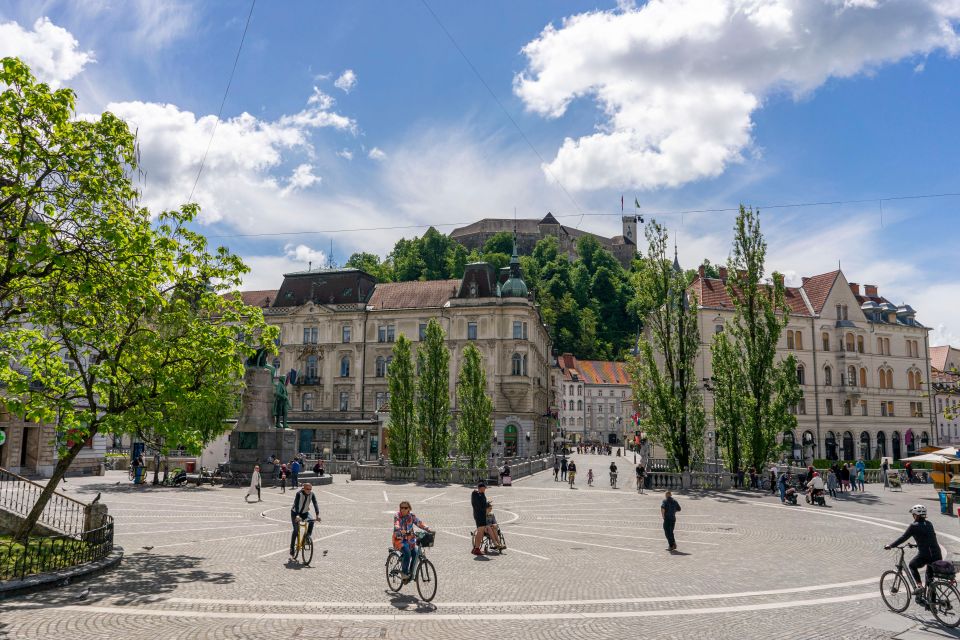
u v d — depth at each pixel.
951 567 12.05
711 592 14.48
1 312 17.11
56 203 15.69
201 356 17.09
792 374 43.41
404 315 79.31
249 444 41.81
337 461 53.81
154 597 13.35
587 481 48.28
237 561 17.36
